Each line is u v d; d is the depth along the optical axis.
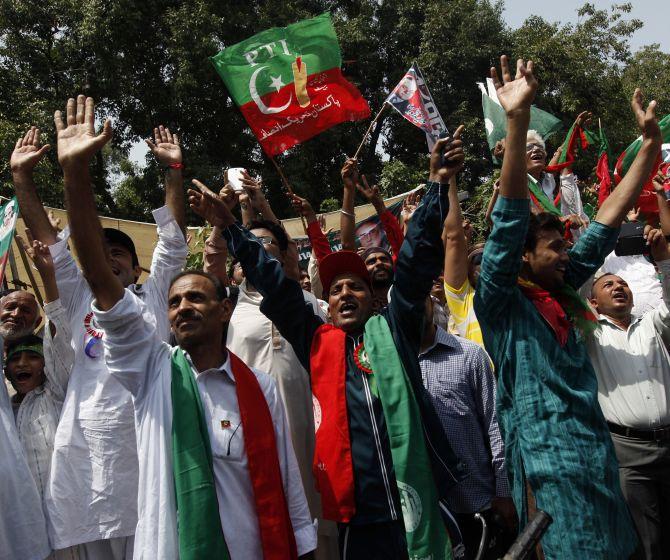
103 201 20.33
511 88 3.35
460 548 3.35
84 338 4.17
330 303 3.75
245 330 4.71
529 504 3.37
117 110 19.17
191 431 3.29
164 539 3.15
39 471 4.20
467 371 4.24
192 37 17.41
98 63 18.09
